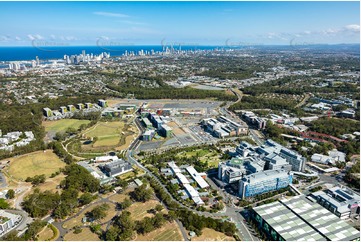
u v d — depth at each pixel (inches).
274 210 7490.2
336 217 7234.3
